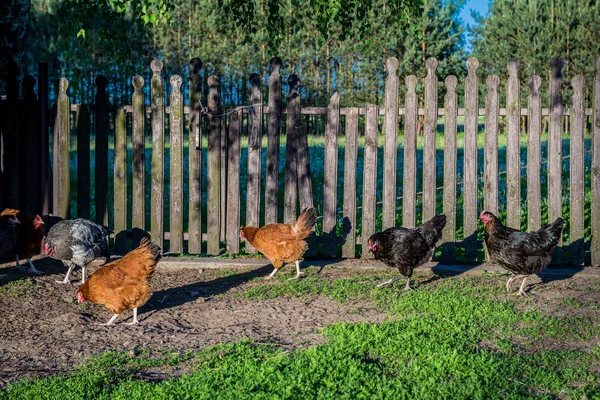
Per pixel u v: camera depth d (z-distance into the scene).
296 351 5.77
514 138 9.58
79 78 11.78
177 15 34.47
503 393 4.82
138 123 9.79
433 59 9.57
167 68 34.12
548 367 5.45
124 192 9.89
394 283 8.69
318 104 32.88
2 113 9.79
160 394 4.76
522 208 13.42
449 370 5.18
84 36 10.62
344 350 5.64
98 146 9.84
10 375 5.44
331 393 4.70
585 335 6.38
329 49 32.44
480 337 6.21
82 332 6.66
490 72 29.14
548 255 8.03
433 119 9.62
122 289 6.78
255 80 9.80
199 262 9.63
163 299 8.05
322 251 10.02
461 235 11.98
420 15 11.20
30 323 7.00
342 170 17.45
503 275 9.12
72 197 16.19
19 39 10.65
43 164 9.88
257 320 7.09
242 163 18.75
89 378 5.20
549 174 9.59
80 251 8.33
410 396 4.70
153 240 9.94
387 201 9.79
